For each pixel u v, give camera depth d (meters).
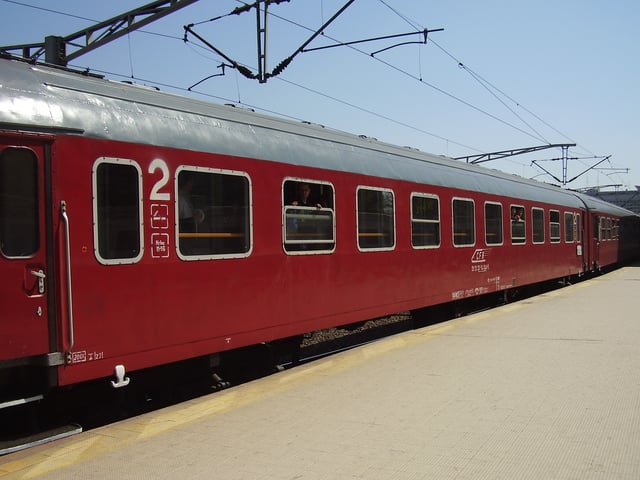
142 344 5.30
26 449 4.55
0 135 4.42
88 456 4.29
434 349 7.99
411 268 9.56
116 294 5.09
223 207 6.18
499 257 12.95
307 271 7.31
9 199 4.45
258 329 6.57
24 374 4.69
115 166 5.14
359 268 8.29
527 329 9.55
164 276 5.50
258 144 6.73
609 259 24.84
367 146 9.03
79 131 4.89
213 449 4.39
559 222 17.34
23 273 4.49
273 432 4.74
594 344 8.14
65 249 4.70
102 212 5.01
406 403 5.48
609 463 3.98
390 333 12.04
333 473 3.91
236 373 7.23
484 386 6.02
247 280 6.42
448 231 10.77
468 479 3.77
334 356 7.66
